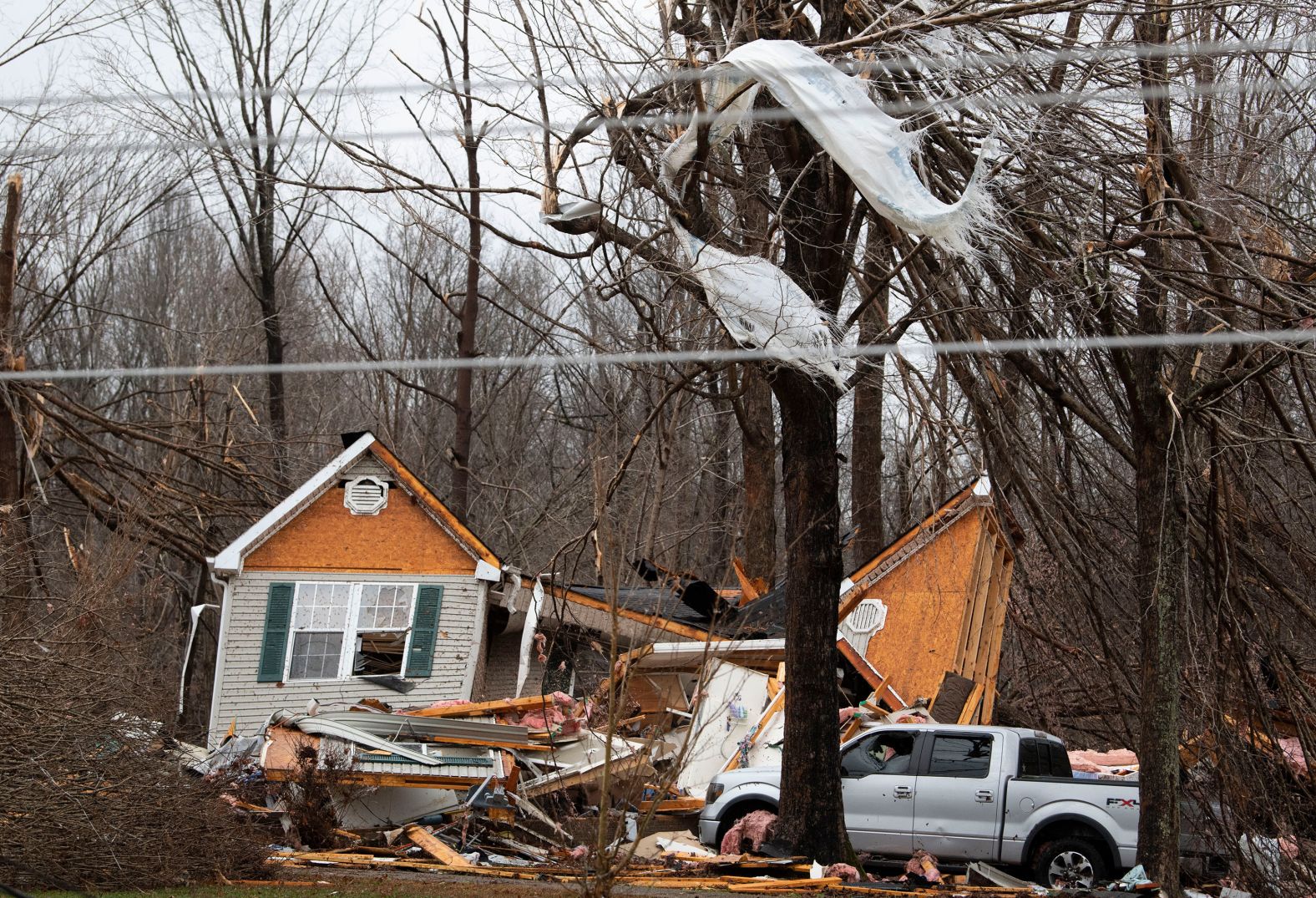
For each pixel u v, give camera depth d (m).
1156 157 22.66
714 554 53.66
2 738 20.20
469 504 68.12
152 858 21.25
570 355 29.70
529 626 40.72
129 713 24.72
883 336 23.98
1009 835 26.38
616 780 31.19
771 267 22.89
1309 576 25.94
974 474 38.19
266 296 60.97
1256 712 25.00
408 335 75.94
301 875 23.45
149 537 42.00
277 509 40.53
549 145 23.97
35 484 41.88
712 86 23.22
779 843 24.94
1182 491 23.50
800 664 24.73
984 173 19.91
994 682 40.66
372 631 41.72
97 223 53.81
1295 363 24.08
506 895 21.08
